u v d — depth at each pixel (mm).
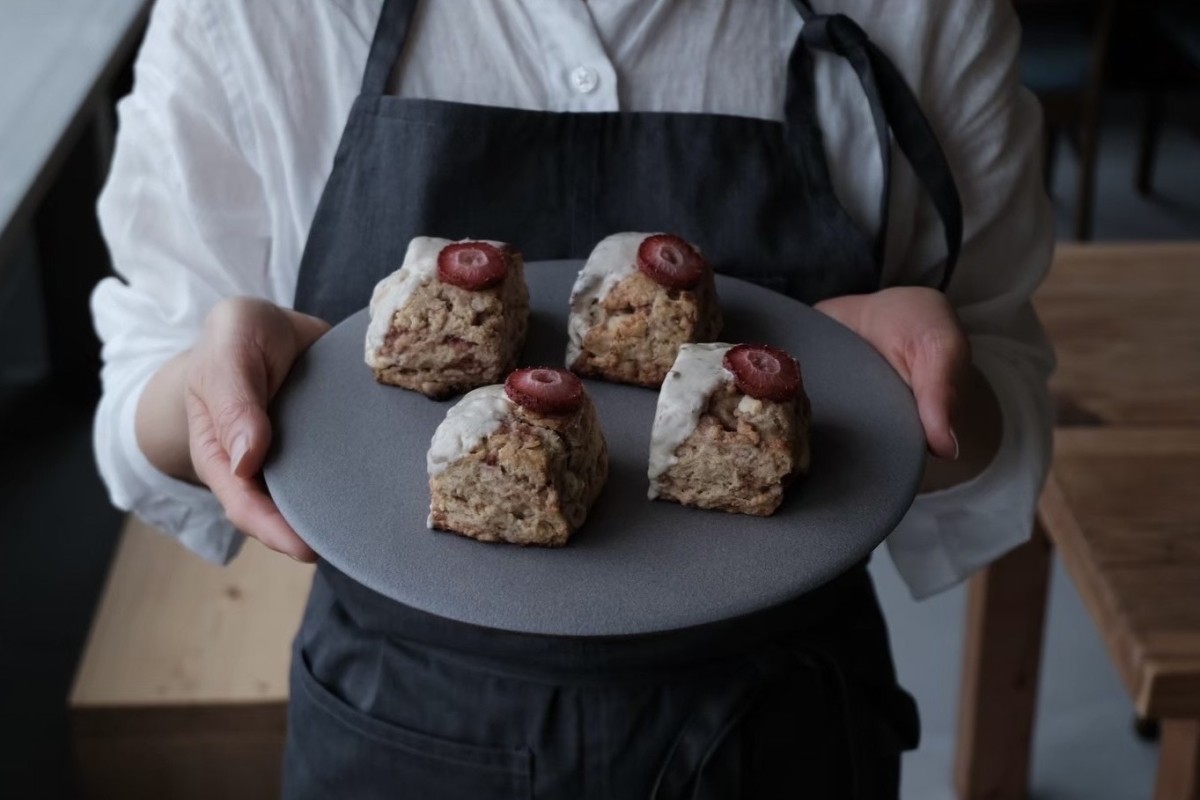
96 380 2900
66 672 2338
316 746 1277
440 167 1251
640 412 1180
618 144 1269
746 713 1202
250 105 1281
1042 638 2096
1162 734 1627
